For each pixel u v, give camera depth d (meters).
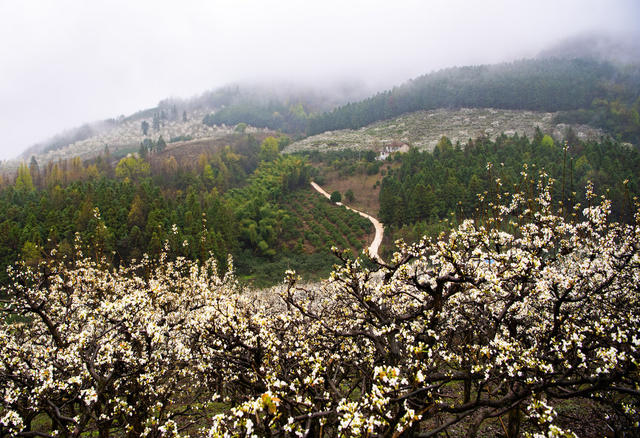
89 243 43.91
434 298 9.65
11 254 45.03
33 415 10.58
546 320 10.73
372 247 68.06
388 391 6.44
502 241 10.62
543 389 7.31
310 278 58.50
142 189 70.56
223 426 6.67
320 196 101.88
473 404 7.39
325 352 10.70
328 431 9.81
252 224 75.19
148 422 10.02
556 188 47.81
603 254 10.77
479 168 75.81
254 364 9.68
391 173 106.06
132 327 10.09
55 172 104.12
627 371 6.47
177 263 20.52
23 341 13.83
